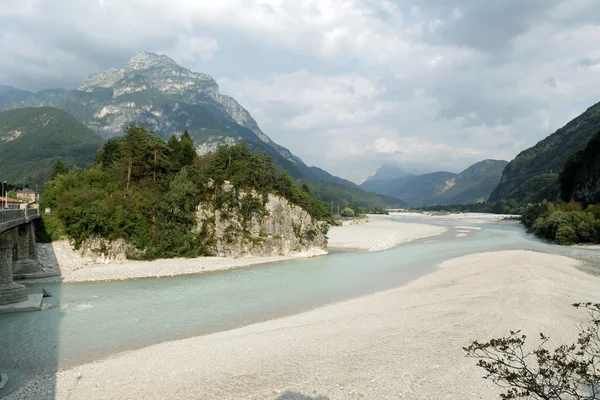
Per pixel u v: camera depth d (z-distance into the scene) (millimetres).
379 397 20109
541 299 38594
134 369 24188
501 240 118500
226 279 56531
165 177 79750
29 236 55750
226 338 30359
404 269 65250
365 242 109250
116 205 67688
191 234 73625
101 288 49125
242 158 89188
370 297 45000
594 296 41719
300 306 41781
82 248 62812
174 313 38500
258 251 78625
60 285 50250
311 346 27672
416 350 26453
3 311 37406
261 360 25250
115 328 33562
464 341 28062
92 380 22609
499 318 32844
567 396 19797
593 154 169000
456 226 184625
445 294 43531
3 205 81438
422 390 20828
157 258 69000
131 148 75750
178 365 24719
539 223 127188
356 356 25562
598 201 147125
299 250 85188
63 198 65625
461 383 21594
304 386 21344
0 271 39094
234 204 79625
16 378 23438
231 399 20000
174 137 94562
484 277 52000
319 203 109750
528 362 24203
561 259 70125
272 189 88500
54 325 34094
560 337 28641
